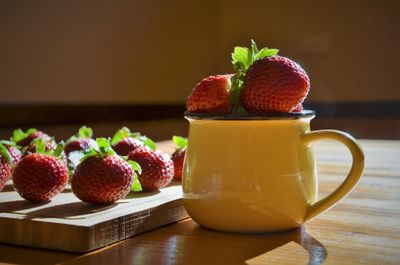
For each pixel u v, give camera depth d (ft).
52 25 6.51
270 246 1.55
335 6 8.66
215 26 9.77
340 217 1.82
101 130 6.92
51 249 1.57
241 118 1.62
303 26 8.95
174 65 8.85
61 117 6.56
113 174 1.77
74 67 6.84
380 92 8.46
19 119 6.00
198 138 1.70
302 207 1.67
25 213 1.68
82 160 1.82
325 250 1.52
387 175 2.51
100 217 1.62
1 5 5.80
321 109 8.71
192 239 1.62
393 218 1.81
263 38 9.39
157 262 1.44
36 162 1.84
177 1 8.85
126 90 7.77
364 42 8.49
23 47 6.09
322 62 8.81
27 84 6.16
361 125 7.77
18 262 1.47
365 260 1.45
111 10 7.48
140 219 1.68
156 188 2.01
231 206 1.64
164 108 8.46
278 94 1.60
